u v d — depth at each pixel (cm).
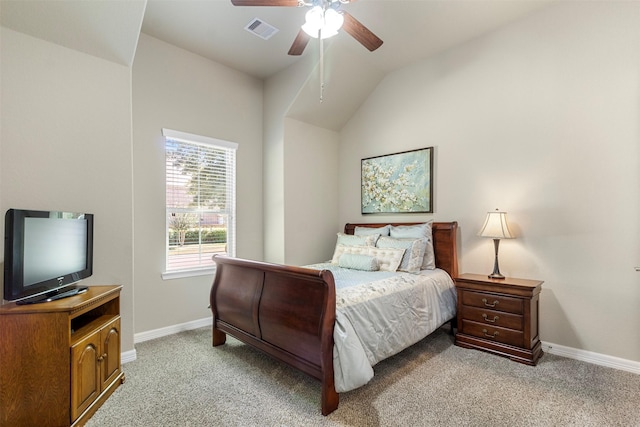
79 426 174
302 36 230
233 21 292
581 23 261
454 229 330
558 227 271
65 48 224
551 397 201
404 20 295
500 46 306
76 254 213
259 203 410
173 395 205
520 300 254
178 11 277
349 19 209
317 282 195
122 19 222
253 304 239
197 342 296
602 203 251
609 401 196
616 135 245
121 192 249
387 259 320
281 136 388
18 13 199
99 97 238
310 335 195
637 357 235
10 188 202
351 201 440
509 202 299
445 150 346
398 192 384
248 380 223
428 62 361
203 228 356
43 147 214
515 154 296
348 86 390
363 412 186
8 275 168
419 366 246
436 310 287
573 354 261
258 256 405
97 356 193
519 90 294
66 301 185
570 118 266
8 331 166
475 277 294
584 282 258
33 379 168
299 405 193
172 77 330
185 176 341
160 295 317
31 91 210
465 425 174
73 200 226
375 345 216
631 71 239
